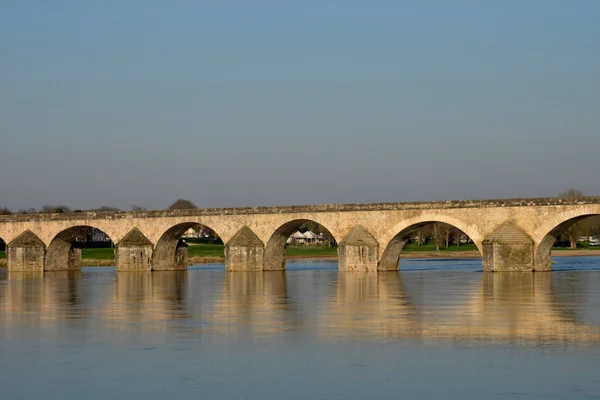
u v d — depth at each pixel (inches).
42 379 1524.4
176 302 2778.1
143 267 4943.4
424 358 1659.7
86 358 1696.6
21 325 2177.7
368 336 1923.0
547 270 4175.7
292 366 1603.1
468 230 4160.9
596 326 2052.2
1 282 3973.9
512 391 1413.6
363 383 1473.9
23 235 5187.0
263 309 2514.8
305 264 6008.9
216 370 1578.5
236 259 4717.0
